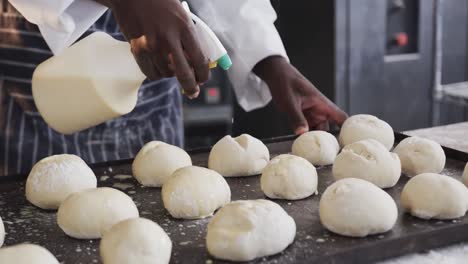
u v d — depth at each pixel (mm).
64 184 1255
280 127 2502
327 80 2453
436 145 1384
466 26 2668
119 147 1760
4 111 1692
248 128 2543
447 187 1109
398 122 2613
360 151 1323
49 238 1123
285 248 1015
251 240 977
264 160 1431
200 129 2881
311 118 1696
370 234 1060
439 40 2502
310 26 2469
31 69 1659
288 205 1237
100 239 1115
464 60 2703
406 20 2566
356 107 2490
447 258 1013
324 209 1078
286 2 2531
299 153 1472
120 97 1273
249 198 1294
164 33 1105
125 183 1393
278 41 1723
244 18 1705
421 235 1027
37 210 1261
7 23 1644
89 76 1240
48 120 1308
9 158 1706
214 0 1721
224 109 2863
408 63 2570
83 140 1726
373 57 2484
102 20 1637
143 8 1109
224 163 1401
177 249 1045
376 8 2443
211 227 1010
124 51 1273
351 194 1061
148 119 1780
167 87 1791
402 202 1153
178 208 1174
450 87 2479
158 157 1365
